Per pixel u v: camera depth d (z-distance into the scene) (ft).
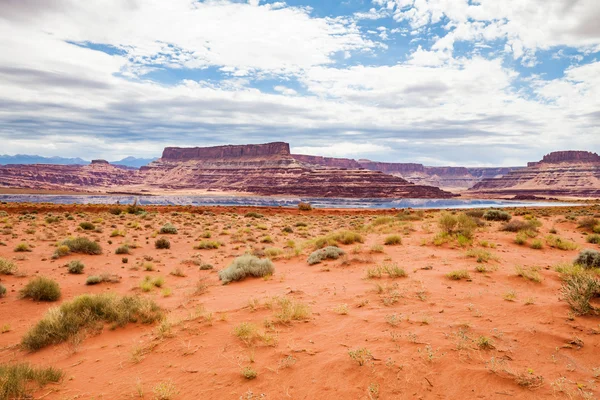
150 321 26.86
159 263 58.59
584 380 14.02
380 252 48.83
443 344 17.30
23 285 43.68
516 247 50.55
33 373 17.88
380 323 20.83
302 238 88.53
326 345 18.45
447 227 61.72
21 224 108.06
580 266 33.47
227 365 17.25
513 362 15.55
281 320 22.29
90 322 26.53
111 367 19.12
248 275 41.75
